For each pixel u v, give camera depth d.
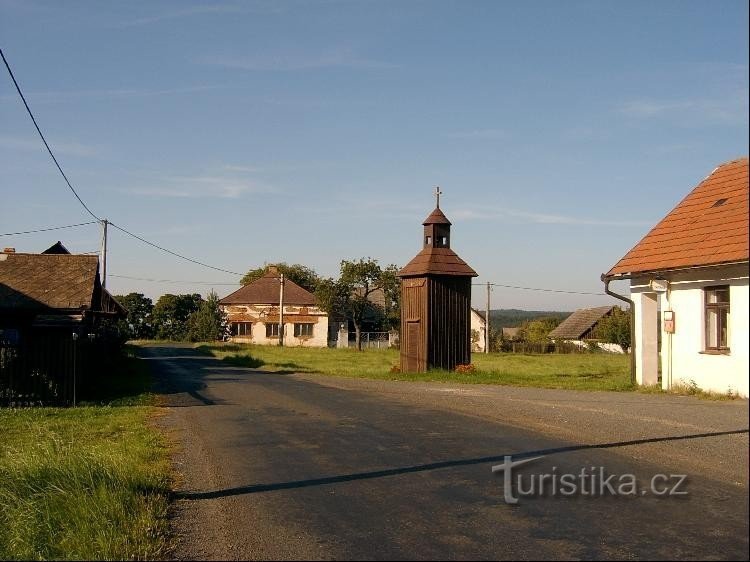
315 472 9.63
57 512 7.35
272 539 6.80
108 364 29.86
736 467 9.23
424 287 27.62
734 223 18.25
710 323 18.47
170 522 7.45
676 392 18.89
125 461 9.75
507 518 7.18
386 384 23.66
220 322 77.19
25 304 22.12
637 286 20.97
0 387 18.00
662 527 6.75
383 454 10.78
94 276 24.55
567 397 18.08
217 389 22.16
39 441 12.23
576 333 81.94
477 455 10.48
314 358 46.03
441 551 6.24
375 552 6.29
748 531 6.59
